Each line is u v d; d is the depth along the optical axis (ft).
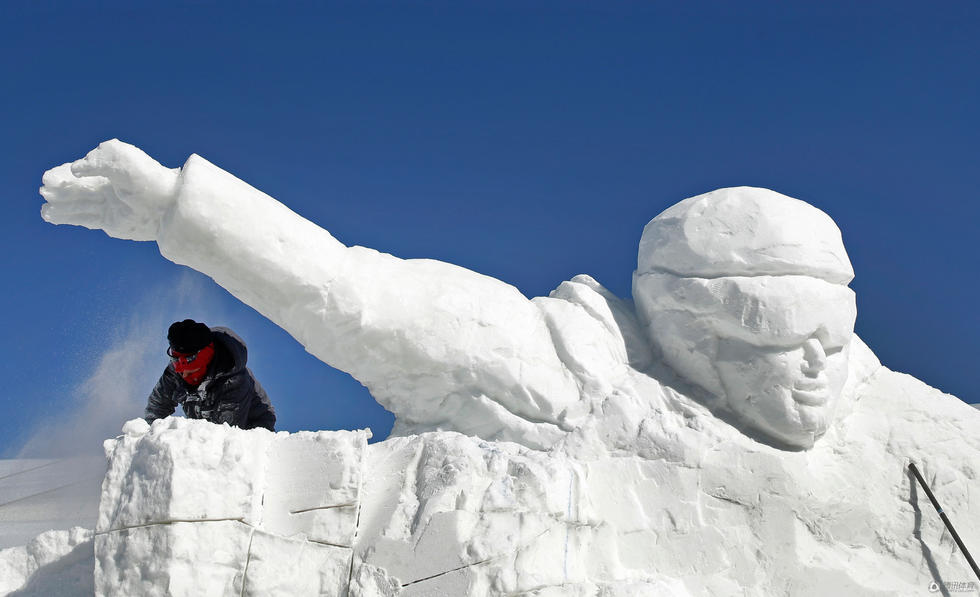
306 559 16.53
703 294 20.86
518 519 16.65
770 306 20.21
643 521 19.26
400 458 18.54
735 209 21.43
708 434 20.17
